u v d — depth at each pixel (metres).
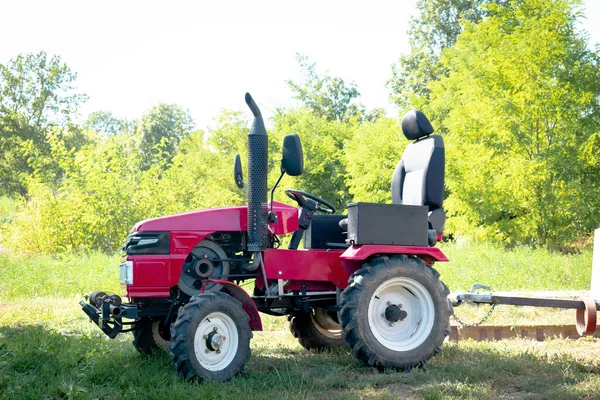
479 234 18.09
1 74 54.75
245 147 32.00
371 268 5.83
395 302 6.00
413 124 6.69
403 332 5.96
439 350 5.90
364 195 23.06
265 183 5.77
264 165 5.75
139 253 5.59
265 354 6.61
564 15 17.98
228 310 5.40
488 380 5.27
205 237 5.79
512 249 17.02
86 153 18.31
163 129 74.88
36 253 17.50
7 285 11.80
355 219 5.88
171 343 5.22
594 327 6.28
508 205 17.73
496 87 18.27
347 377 5.55
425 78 41.75
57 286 11.74
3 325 8.19
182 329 5.19
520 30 18.81
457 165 18.45
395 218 5.99
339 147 30.67
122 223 17.62
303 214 6.19
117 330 5.70
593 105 18.58
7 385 5.10
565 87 17.75
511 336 7.23
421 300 6.00
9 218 28.58
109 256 14.87
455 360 5.99
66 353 6.12
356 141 24.91
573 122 18.06
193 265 5.71
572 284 11.02
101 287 11.56
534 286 10.90
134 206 17.88
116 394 4.83
